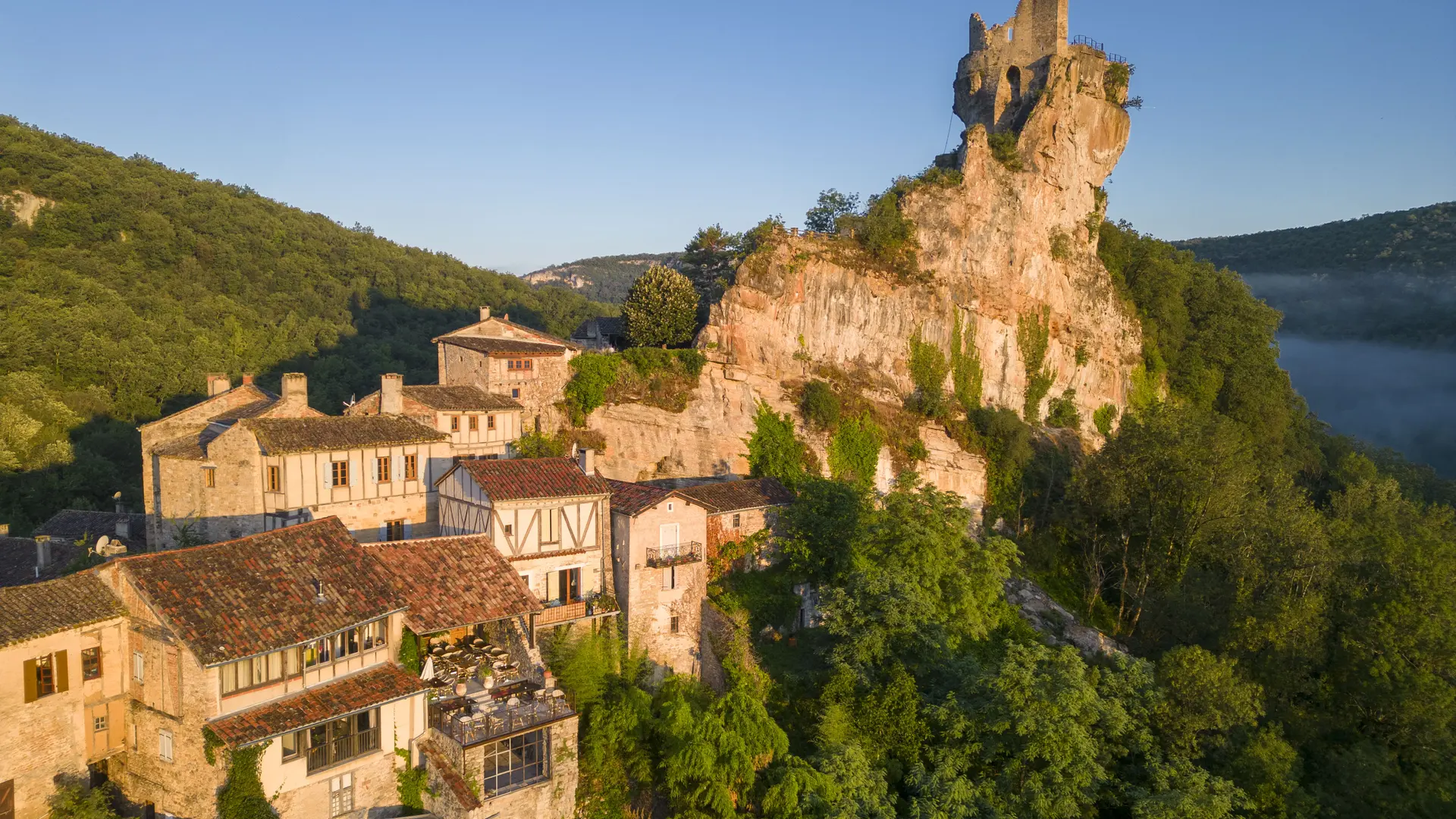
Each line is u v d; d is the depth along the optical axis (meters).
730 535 42.94
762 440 55.03
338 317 105.88
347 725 26.45
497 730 28.05
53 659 24.09
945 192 64.62
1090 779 32.97
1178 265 87.19
